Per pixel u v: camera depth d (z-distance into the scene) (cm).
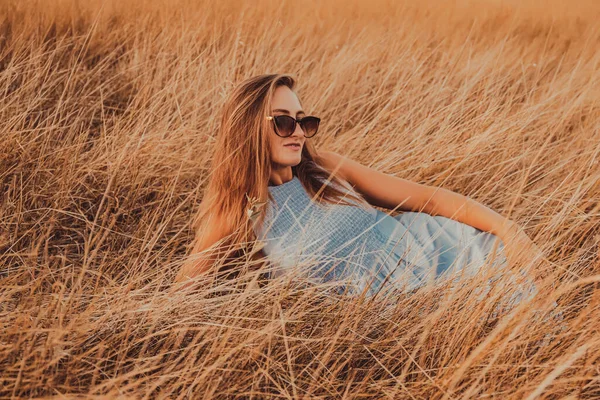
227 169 217
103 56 443
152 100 348
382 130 342
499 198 287
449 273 207
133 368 165
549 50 558
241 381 158
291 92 223
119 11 518
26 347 154
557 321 174
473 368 155
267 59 435
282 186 227
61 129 306
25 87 324
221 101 350
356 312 175
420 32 555
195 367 153
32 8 479
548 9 670
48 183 264
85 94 368
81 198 269
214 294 199
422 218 233
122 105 386
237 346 153
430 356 170
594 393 159
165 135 331
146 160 293
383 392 155
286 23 536
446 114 362
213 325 165
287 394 149
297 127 216
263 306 181
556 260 204
